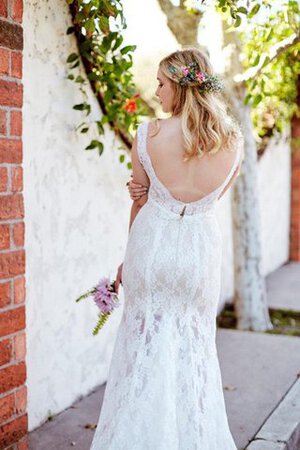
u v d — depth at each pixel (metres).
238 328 6.12
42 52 3.65
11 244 2.96
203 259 2.95
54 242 3.88
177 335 2.94
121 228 4.66
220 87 2.94
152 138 2.92
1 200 2.89
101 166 4.35
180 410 2.90
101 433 2.96
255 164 6.11
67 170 3.97
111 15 3.67
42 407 3.84
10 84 2.91
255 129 7.49
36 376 3.77
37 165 3.68
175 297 2.94
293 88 6.62
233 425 3.87
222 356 5.17
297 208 9.64
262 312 6.12
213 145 2.86
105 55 4.17
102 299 3.04
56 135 3.84
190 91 2.88
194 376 2.93
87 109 3.97
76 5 3.80
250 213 6.08
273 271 8.89
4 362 2.97
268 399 4.28
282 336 5.78
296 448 3.84
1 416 2.97
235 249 6.16
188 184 2.91
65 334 4.04
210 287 3.01
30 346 3.70
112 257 4.55
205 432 2.92
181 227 2.94
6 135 2.90
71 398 4.12
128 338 2.97
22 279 3.04
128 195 4.73
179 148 2.88
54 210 3.86
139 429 2.83
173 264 2.90
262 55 5.12
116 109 4.34
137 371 2.89
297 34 4.76
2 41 2.84
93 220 4.29
